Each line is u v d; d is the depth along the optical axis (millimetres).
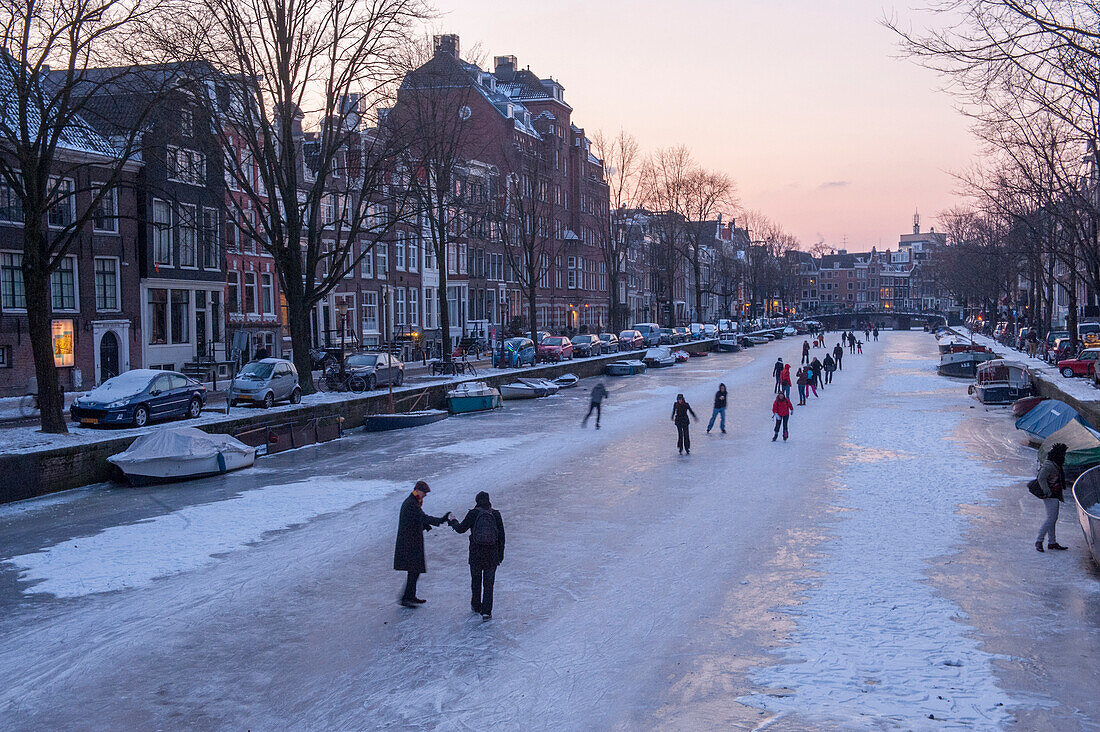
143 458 21625
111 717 8945
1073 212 33312
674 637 11188
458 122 46906
